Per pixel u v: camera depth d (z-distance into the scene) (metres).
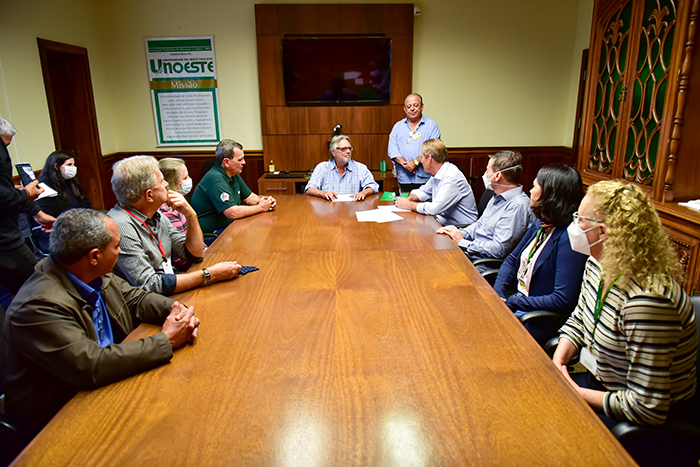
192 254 2.33
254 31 5.49
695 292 2.65
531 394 1.13
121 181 1.95
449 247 2.34
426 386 1.17
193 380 1.21
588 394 1.38
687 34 2.69
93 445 0.98
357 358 1.30
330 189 3.96
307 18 5.31
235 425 1.03
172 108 5.70
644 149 3.19
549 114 5.86
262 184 5.40
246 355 1.33
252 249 2.34
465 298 1.70
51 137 4.42
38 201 3.47
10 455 1.33
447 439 0.98
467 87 5.73
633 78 3.28
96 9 5.33
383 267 2.05
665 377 1.21
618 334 1.34
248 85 5.65
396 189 5.48
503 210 2.60
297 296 1.74
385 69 5.46
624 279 1.28
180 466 0.92
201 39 5.50
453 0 5.48
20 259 2.77
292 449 0.96
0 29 3.77
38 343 1.20
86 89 5.06
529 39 5.63
